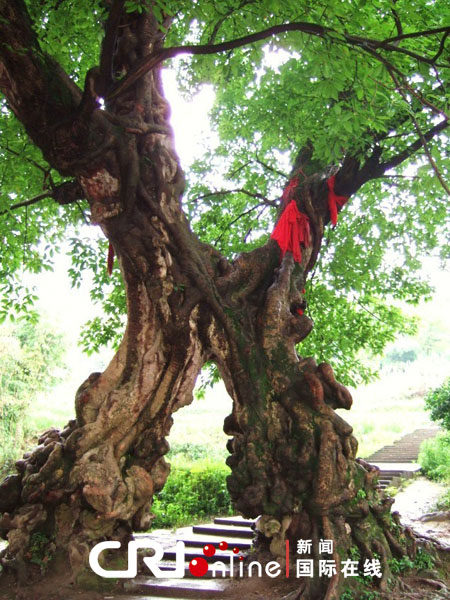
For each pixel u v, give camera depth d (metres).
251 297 9.78
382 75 7.21
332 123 8.63
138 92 8.73
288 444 8.59
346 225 14.45
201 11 7.24
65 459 8.68
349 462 8.66
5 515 8.89
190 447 24.34
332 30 6.45
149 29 8.95
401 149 10.73
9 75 7.28
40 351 24.94
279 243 10.14
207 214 14.59
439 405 19.31
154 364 8.93
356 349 14.86
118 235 8.56
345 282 14.04
